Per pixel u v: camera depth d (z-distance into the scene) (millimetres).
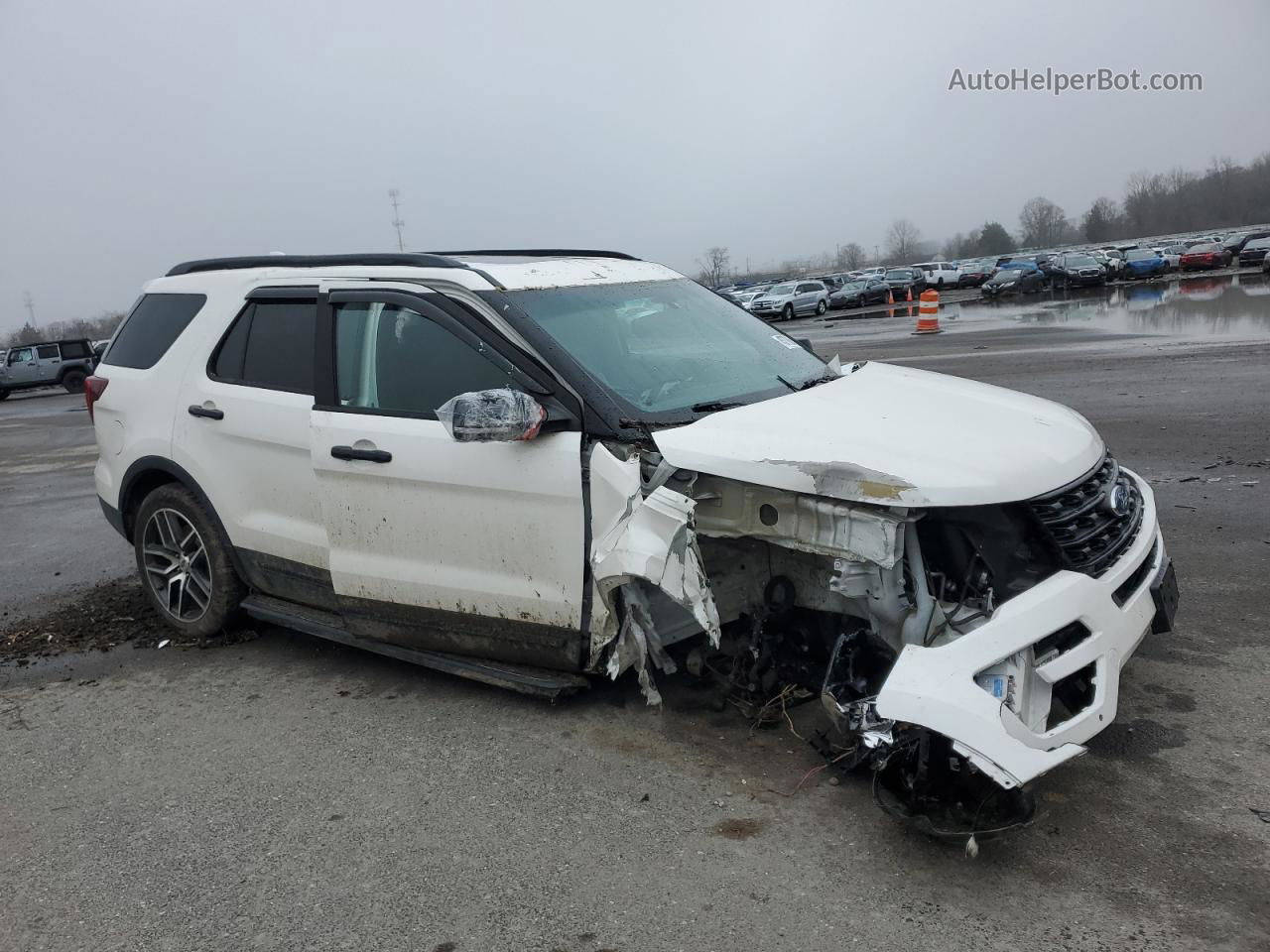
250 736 4117
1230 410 9711
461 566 3984
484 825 3320
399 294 4172
